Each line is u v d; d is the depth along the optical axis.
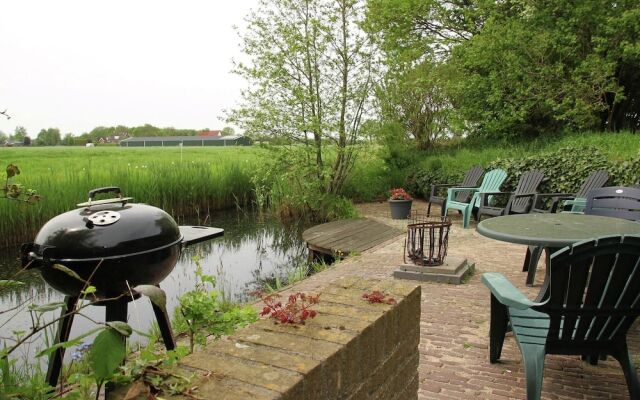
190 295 2.27
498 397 2.62
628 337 3.38
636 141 9.41
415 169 13.62
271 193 12.77
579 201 6.23
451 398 2.61
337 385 1.21
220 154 18.91
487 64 13.59
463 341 3.43
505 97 13.52
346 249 7.13
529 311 2.72
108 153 22.03
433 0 15.67
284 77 11.36
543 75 12.90
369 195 13.59
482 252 6.66
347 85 11.91
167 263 2.25
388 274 5.54
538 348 2.43
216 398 0.96
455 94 14.52
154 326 3.93
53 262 2.00
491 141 14.77
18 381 2.62
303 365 1.11
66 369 2.73
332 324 1.38
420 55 15.26
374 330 1.41
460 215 10.50
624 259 2.22
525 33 12.94
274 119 11.31
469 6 16.08
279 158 11.66
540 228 3.34
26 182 9.61
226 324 2.27
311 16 11.36
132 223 2.12
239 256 8.46
